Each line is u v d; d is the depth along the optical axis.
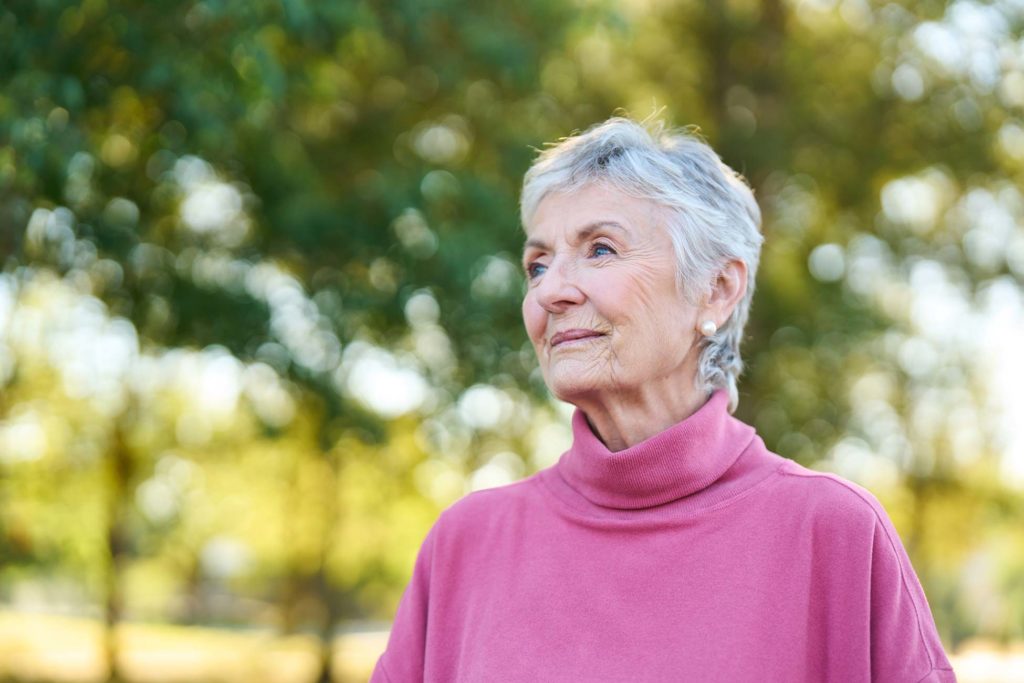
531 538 1.83
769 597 1.62
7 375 9.41
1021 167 9.48
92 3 4.91
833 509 1.65
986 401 11.10
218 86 5.21
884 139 9.51
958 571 17.50
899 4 9.17
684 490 1.74
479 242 6.80
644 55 9.25
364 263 7.22
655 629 1.65
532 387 7.56
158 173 6.48
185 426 15.02
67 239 6.42
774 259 9.30
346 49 6.22
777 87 9.50
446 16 6.75
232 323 7.28
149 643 22.80
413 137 7.75
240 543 21.09
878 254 10.09
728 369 1.88
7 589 23.33
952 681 1.60
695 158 1.83
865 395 11.04
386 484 12.35
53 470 13.90
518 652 1.71
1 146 4.71
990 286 9.81
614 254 1.77
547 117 8.06
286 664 18.27
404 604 1.97
